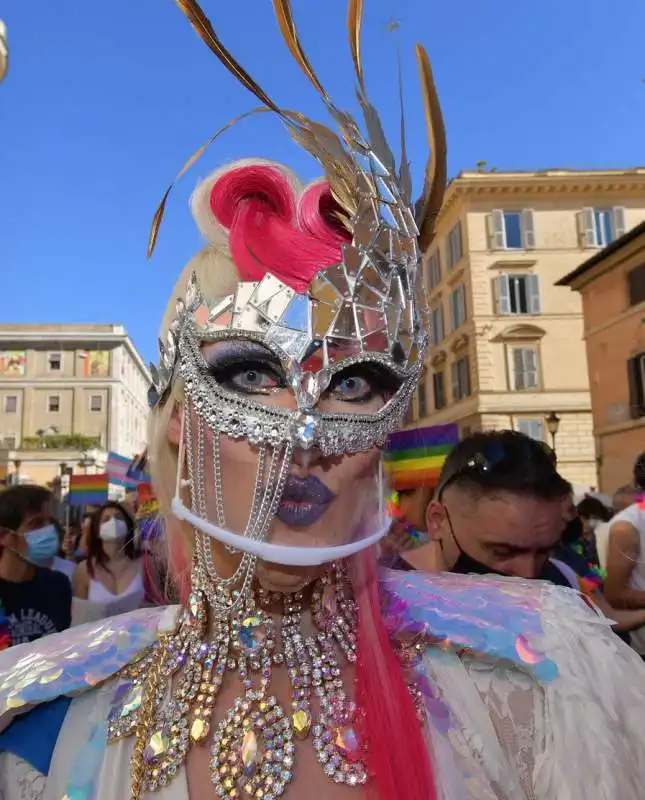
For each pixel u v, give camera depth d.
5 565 2.61
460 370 21.00
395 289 0.81
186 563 0.91
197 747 0.75
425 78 0.87
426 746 0.73
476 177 20.25
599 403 16.27
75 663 0.87
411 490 2.19
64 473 15.98
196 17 0.83
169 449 0.89
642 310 14.67
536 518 1.30
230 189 0.85
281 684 0.77
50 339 39.41
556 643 0.78
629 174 20.33
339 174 0.84
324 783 0.71
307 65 0.85
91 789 0.79
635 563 2.25
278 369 0.75
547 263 20.30
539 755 0.74
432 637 0.82
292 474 0.74
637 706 0.74
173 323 0.83
